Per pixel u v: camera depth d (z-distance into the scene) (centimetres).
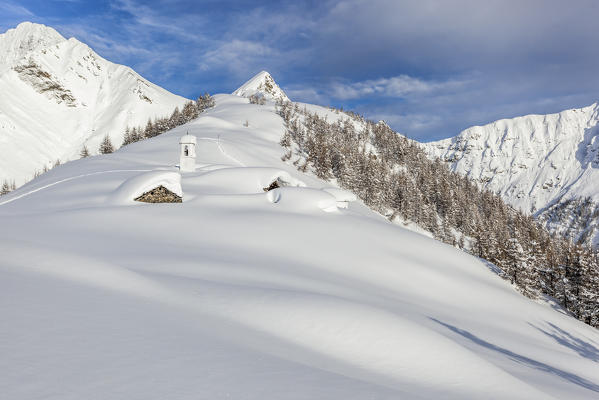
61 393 405
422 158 16475
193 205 3102
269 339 824
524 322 2664
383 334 934
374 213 9394
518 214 14900
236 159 8019
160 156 6675
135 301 874
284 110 17075
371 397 571
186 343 646
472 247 9038
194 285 1154
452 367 859
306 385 567
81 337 580
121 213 2706
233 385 510
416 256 3127
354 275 2245
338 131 16400
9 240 1233
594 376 1645
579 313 5188
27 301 704
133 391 439
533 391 842
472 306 2541
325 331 924
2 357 466
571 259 5934
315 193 3606
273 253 2270
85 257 1162
